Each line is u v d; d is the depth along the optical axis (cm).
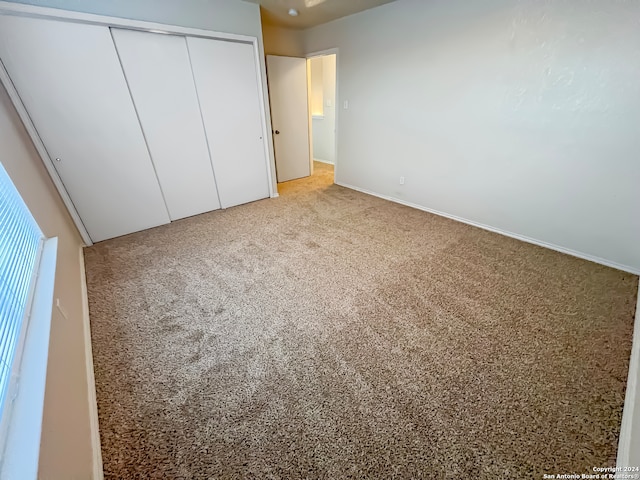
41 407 79
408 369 142
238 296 198
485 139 270
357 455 108
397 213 341
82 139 245
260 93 343
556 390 130
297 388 134
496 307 183
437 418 120
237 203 372
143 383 137
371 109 363
